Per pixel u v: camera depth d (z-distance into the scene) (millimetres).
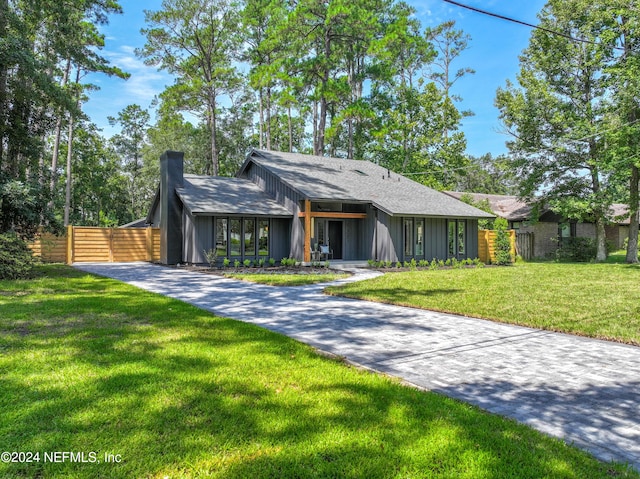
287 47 29328
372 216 20094
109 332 6086
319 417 3412
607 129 19797
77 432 3078
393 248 19156
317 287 12133
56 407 3463
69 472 2596
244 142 44062
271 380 4258
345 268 18562
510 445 3018
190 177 22156
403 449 2941
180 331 6254
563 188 23234
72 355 4910
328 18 26141
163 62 33438
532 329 6961
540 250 28141
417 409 3609
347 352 5574
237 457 2795
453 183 38094
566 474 2670
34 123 15531
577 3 20766
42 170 15898
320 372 4535
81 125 37094
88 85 31109
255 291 11203
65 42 18469
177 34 32812
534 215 24922
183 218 19828
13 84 14273
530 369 4914
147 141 50875
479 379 4574
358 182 22359
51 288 10664
